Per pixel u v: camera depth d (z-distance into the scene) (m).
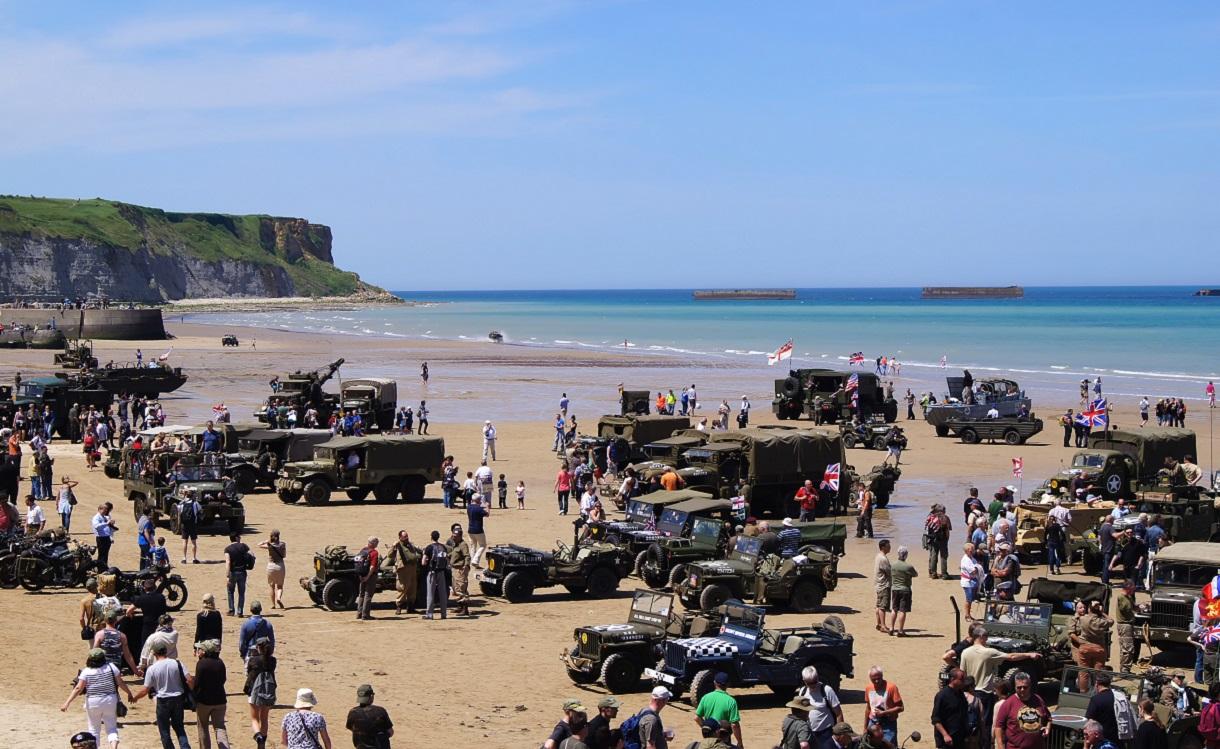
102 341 149.50
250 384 94.00
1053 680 19.95
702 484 42.22
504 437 64.25
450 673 22.81
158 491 37.72
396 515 41.28
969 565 28.02
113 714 16.23
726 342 161.12
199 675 16.83
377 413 65.75
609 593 30.02
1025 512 35.31
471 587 31.23
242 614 26.83
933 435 68.19
